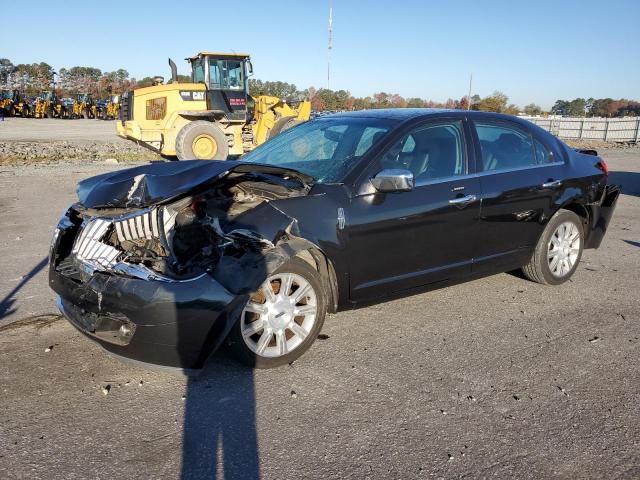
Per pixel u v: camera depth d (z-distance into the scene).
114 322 3.42
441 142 4.64
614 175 16.03
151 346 3.29
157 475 2.70
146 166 4.30
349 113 5.19
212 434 3.03
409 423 3.16
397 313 4.80
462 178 4.62
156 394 3.43
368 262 4.10
